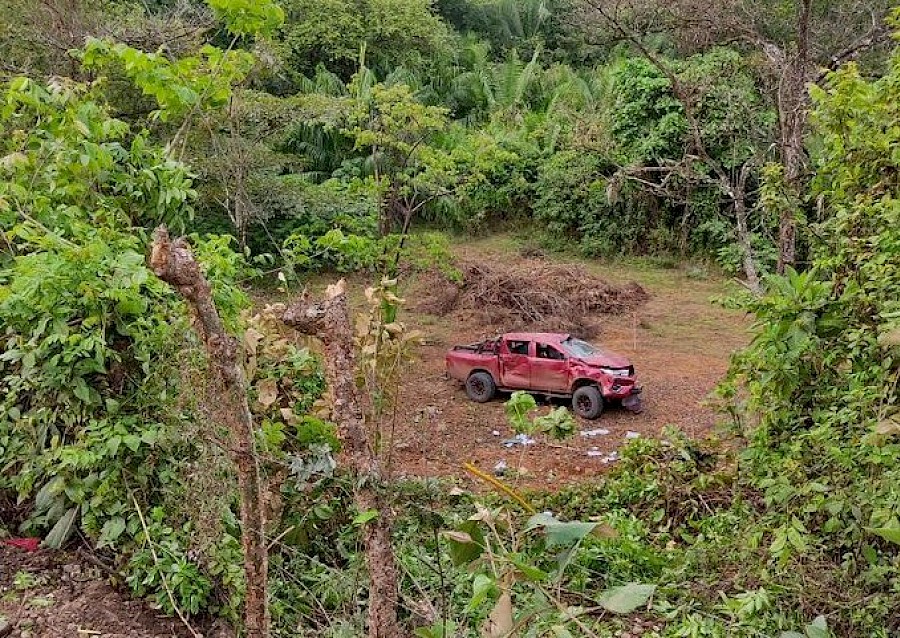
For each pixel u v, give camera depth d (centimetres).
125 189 608
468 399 1217
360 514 311
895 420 407
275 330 633
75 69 1171
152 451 486
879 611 450
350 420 316
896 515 405
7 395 514
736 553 581
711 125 1434
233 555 476
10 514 543
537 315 1575
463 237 2286
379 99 1258
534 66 2777
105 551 501
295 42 2383
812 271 556
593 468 955
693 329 1542
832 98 559
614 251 2108
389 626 317
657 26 1209
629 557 621
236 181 1452
